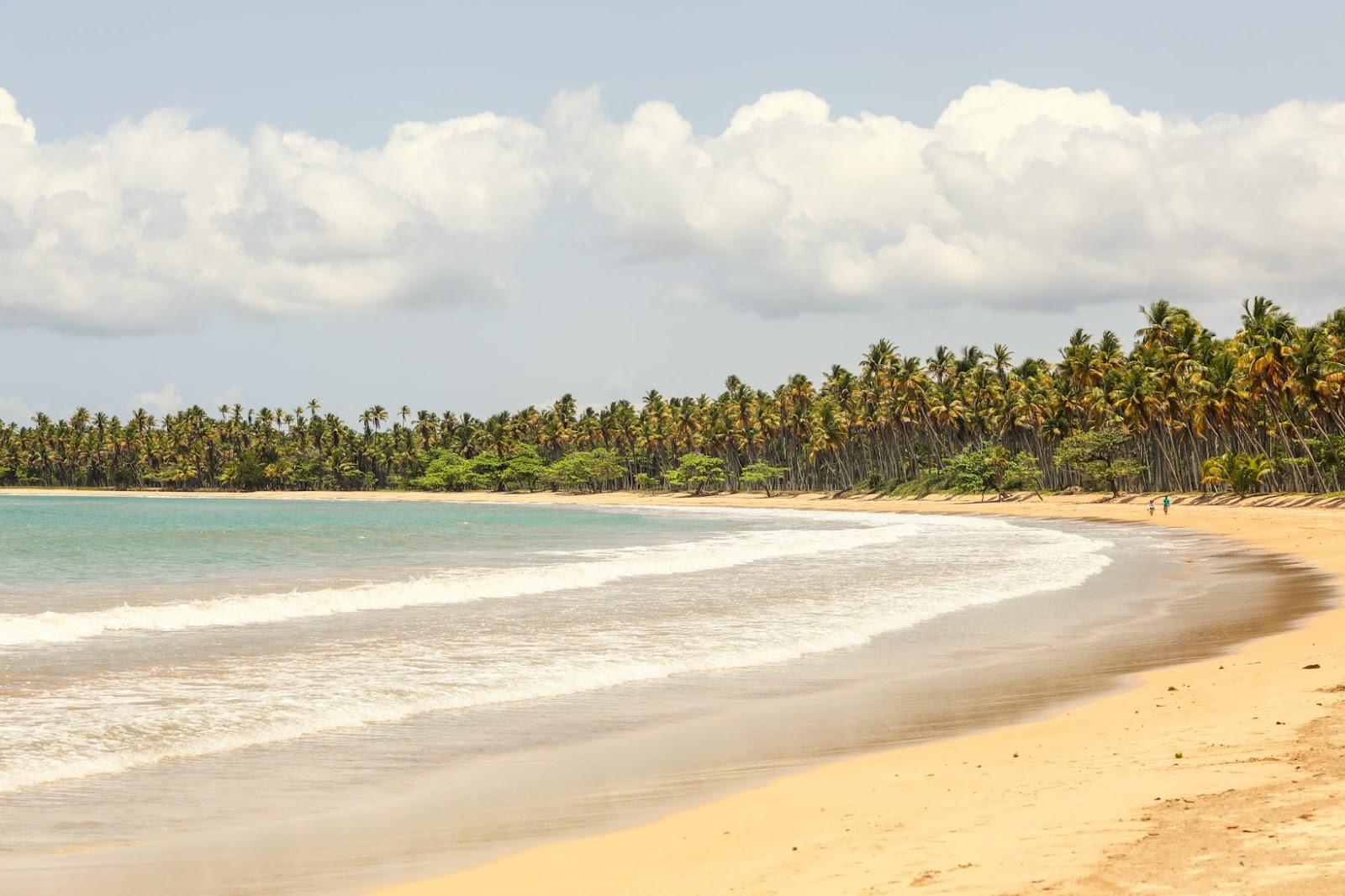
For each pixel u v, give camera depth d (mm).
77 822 11219
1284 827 8094
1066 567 43125
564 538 71312
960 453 157250
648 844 9781
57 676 19281
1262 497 96188
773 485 196500
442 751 14375
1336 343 92312
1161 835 8227
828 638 24438
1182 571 41219
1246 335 99062
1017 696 17422
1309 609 27797
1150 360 119062
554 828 10672
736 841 9594
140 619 26359
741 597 32688
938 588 35031
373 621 27109
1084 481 130250
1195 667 19078
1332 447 93312
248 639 24016
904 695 17969
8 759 13633
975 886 7422
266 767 13500
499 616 28141
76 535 73438
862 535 67875
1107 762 11523
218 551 57375
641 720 16266
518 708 17156
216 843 10453
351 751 14320
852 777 12102
